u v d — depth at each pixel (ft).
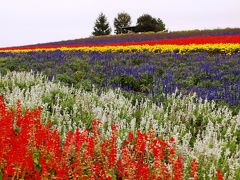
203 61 59.77
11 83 40.91
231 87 42.42
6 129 18.88
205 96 37.83
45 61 65.77
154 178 17.06
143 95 39.91
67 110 31.60
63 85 40.27
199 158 21.50
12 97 30.66
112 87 43.42
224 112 31.94
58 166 17.46
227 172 19.92
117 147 20.93
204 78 48.75
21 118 22.67
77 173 17.65
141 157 19.95
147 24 235.40
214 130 28.30
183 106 33.60
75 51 84.07
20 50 100.17
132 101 37.63
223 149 23.91
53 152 18.15
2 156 17.71
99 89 41.98
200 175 19.74
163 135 24.64
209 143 23.45
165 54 69.92
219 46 73.41
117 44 96.43
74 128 25.94
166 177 17.53
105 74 51.70
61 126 25.16
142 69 53.78
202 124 29.78
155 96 38.70
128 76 48.55
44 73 51.39
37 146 20.11
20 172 16.94
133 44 94.22
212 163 20.51
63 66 57.98
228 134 26.35
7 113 23.17
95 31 246.27
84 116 29.27
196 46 75.20
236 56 64.34
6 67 58.29
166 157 21.15
